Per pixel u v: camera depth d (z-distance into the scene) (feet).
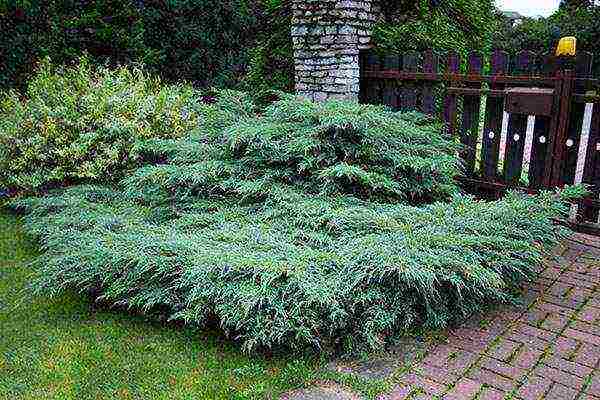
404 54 16.96
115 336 9.86
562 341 9.61
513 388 8.29
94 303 11.04
